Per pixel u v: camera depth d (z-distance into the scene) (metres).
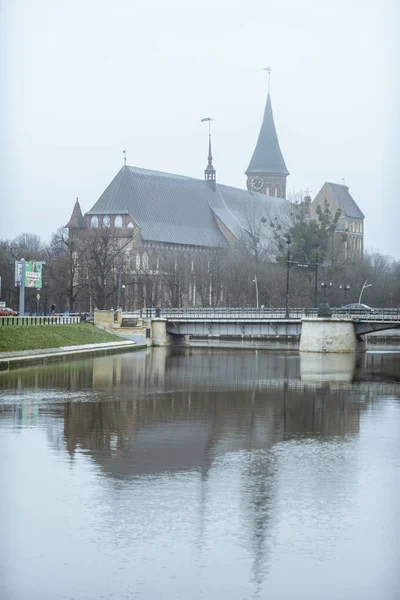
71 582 46.41
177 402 98.25
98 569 47.81
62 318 181.00
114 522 54.06
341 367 144.00
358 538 52.09
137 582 46.44
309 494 59.81
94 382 115.12
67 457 69.19
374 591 45.78
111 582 46.44
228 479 63.22
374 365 148.62
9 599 44.81
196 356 168.75
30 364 137.25
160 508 56.62
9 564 48.31
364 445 74.69
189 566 48.28
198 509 56.53
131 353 173.75
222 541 51.44
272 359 161.00
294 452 71.88
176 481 62.53
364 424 84.62
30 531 52.62
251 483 62.28
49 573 47.38
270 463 68.06
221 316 196.00
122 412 90.38
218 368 140.25
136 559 49.00
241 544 51.03
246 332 194.00
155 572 47.53
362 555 49.81
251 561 48.94
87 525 53.59
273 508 56.88
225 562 48.75
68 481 62.28
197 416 88.62
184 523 54.09
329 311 178.50
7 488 60.53
